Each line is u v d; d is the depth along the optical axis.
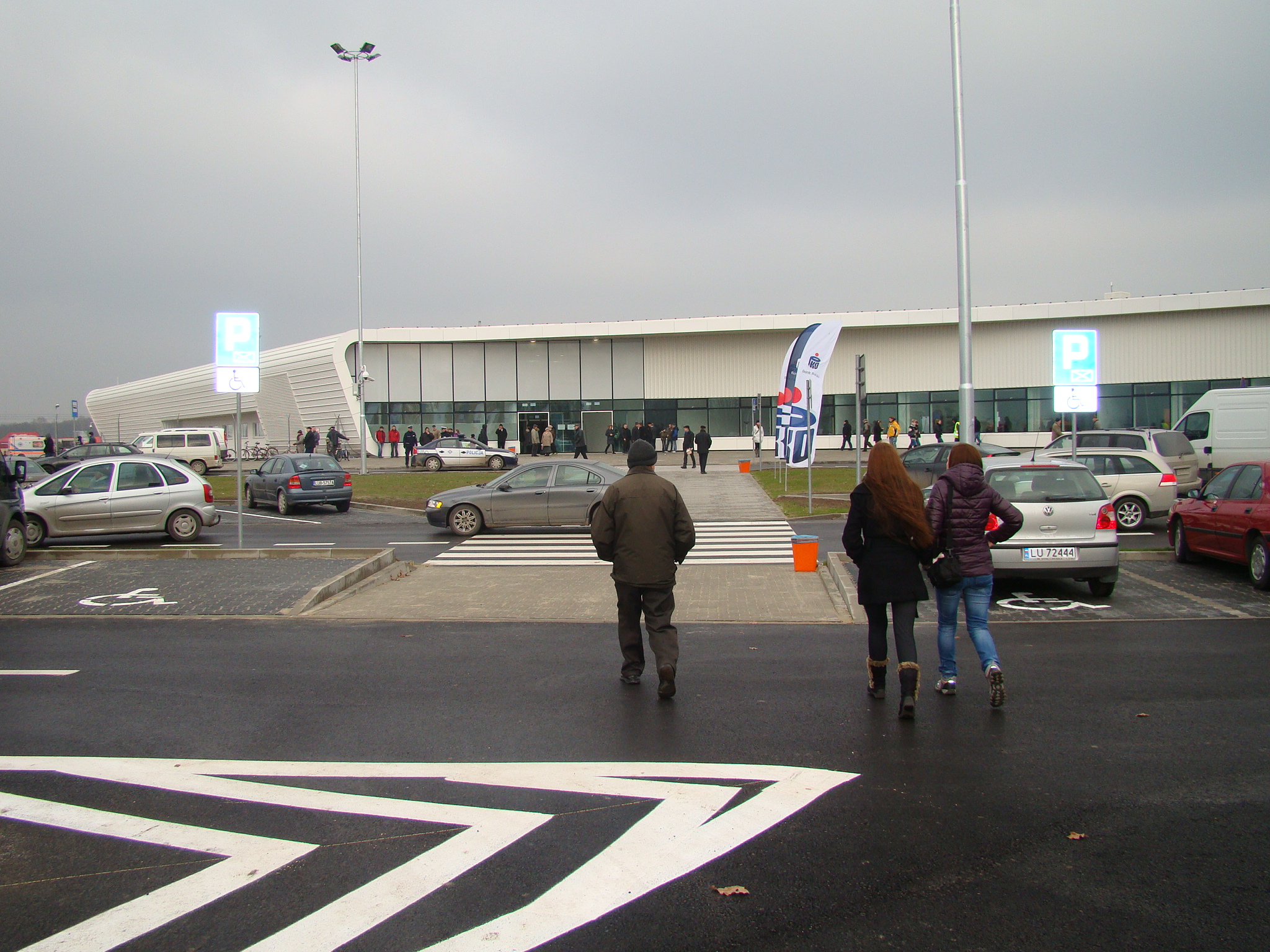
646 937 3.35
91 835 4.30
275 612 10.04
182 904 3.62
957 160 15.11
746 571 13.08
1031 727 5.74
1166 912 3.46
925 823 4.30
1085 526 10.18
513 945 3.30
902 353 49.09
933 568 6.30
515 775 5.03
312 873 3.88
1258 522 10.75
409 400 51.28
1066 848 4.02
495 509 18.73
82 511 16.69
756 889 3.69
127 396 76.94
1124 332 45.84
